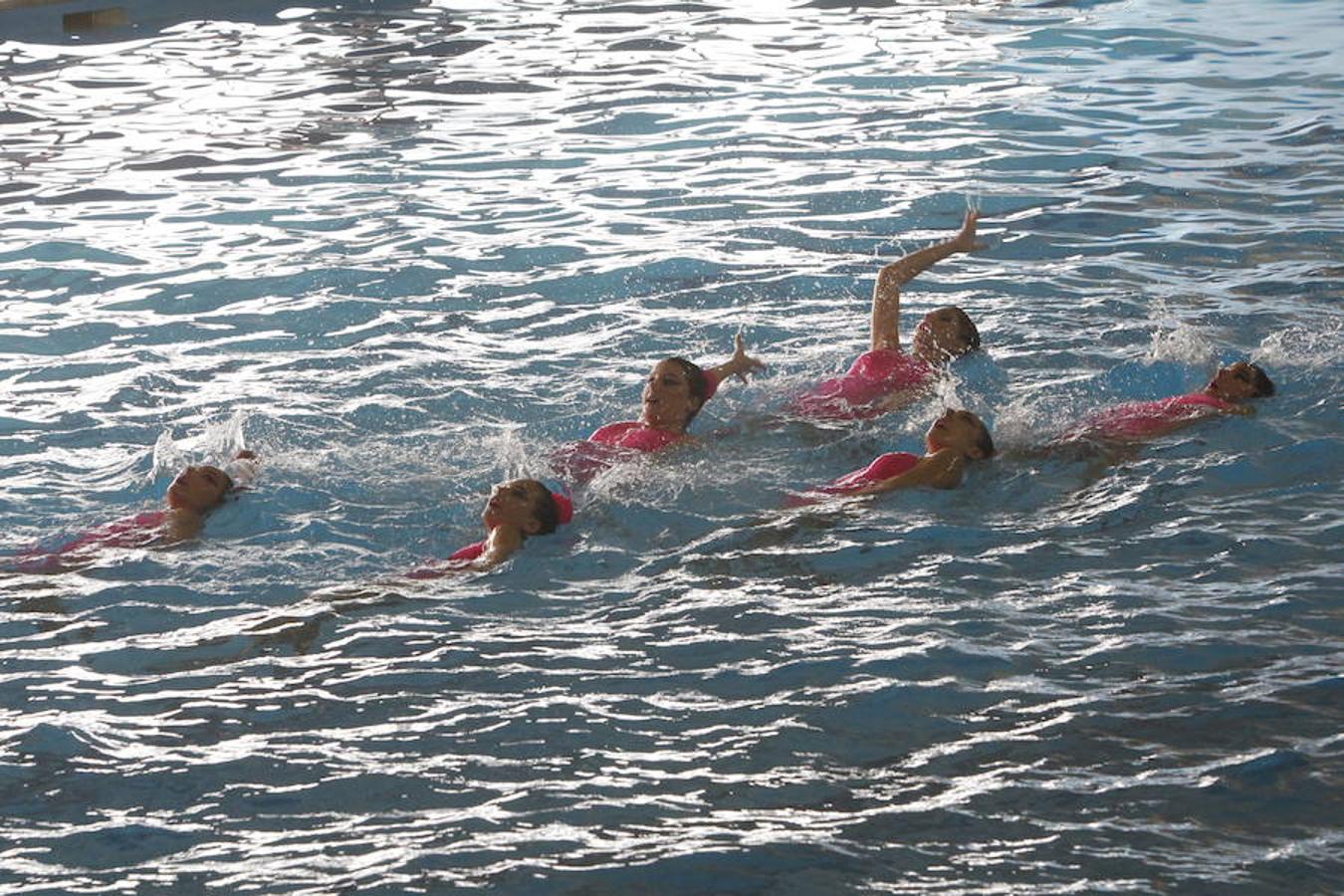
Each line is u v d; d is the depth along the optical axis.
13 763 7.50
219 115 22.00
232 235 16.77
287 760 7.50
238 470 10.77
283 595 9.25
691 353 13.30
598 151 19.81
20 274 15.57
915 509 10.23
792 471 10.95
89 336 13.87
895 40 25.73
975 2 28.62
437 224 17.02
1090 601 8.92
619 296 14.73
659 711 7.89
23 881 6.56
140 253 16.20
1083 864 6.55
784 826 6.86
